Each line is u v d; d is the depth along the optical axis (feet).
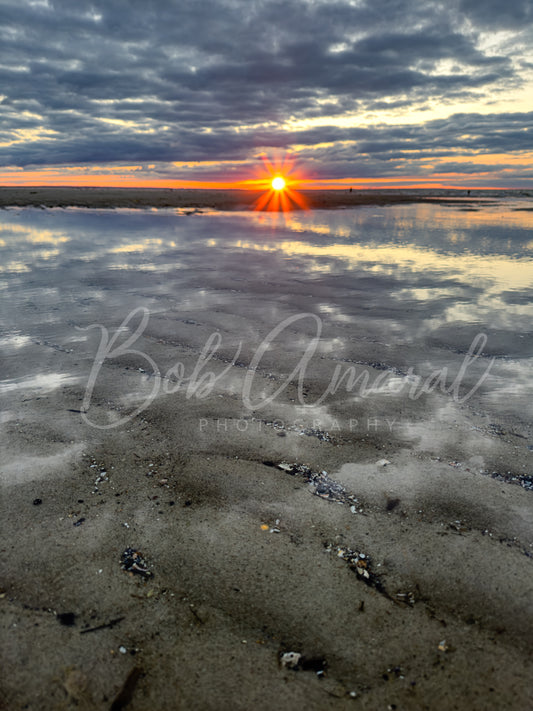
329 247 46.83
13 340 18.67
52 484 9.83
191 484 9.92
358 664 6.28
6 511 9.01
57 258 38.45
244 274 32.37
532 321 21.59
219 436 11.75
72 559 7.93
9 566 7.76
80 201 114.11
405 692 5.93
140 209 102.12
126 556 8.01
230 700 5.83
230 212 99.35
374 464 10.65
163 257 39.55
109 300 25.04
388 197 180.45
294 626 6.80
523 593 7.30
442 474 10.26
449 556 8.02
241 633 6.68
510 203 147.43
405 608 7.09
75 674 6.13
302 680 6.07
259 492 9.70
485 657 6.35
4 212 89.35
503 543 8.30
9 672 6.16
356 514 9.07
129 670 6.19
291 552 8.14
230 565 7.84
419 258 40.11
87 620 6.87
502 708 5.74
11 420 12.38
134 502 9.35
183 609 7.04
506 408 13.32
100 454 10.93
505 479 10.09
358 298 25.95
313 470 10.44
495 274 32.96
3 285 28.50
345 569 7.80
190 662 6.28
